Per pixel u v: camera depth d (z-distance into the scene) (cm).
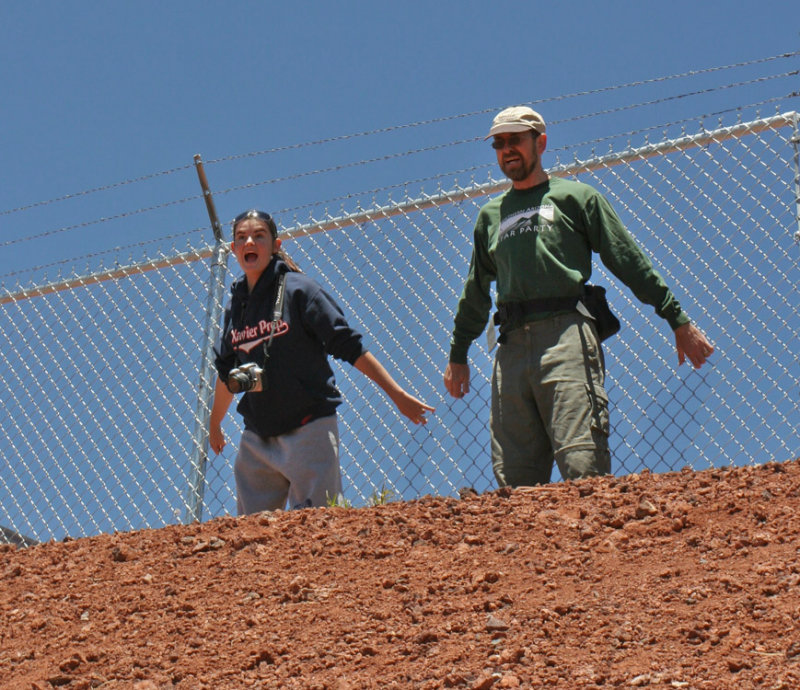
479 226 1004
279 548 784
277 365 977
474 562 723
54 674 664
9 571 822
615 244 948
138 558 808
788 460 826
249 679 632
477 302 1019
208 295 1231
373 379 987
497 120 982
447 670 606
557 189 966
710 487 776
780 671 560
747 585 641
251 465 997
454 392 1030
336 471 977
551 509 784
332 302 995
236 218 1024
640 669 579
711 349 934
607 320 959
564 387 913
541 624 636
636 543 716
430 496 848
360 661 632
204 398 1190
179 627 698
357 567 742
